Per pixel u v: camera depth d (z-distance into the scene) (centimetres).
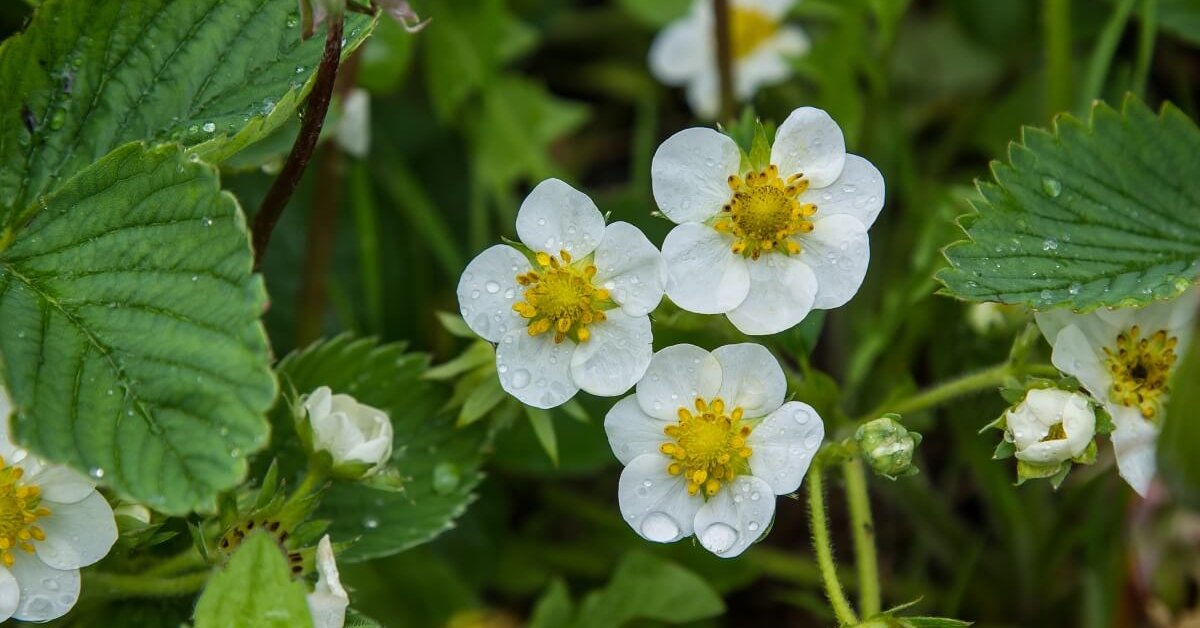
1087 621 36
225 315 30
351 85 35
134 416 29
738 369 31
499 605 38
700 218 31
